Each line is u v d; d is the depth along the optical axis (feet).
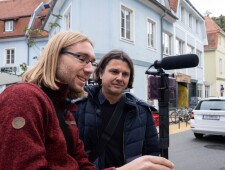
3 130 3.72
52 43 4.96
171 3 73.31
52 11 59.41
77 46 5.04
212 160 25.16
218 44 124.57
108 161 7.81
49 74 4.79
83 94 5.62
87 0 44.32
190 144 33.37
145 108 8.55
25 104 3.89
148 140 8.38
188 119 54.85
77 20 44.75
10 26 93.97
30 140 3.76
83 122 8.15
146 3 55.57
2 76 35.53
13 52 91.86
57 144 4.28
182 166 23.12
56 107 4.83
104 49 44.60
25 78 4.88
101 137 7.93
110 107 8.33
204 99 36.86
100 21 44.68
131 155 7.82
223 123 34.37
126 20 50.47
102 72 8.41
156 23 60.34
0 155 3.65
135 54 51.80
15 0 102.53
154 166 4.44
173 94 6.32
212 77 122.11
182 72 77.66
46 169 3.92
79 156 5.42
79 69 5.02
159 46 61.62
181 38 77.71
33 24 90.07
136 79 52.31
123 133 7.95
